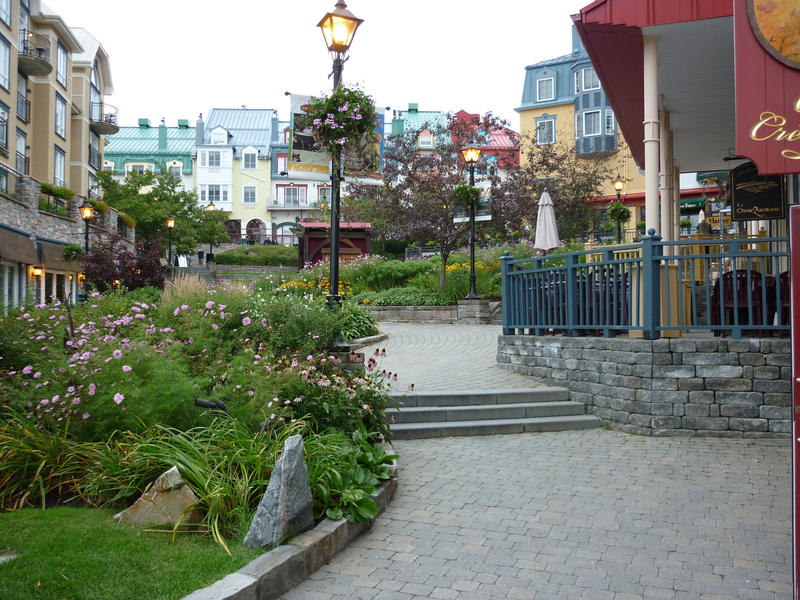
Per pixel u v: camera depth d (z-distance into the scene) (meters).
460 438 7.80
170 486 4.38
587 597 3.77
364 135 8.68
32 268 24.41
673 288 8.69
